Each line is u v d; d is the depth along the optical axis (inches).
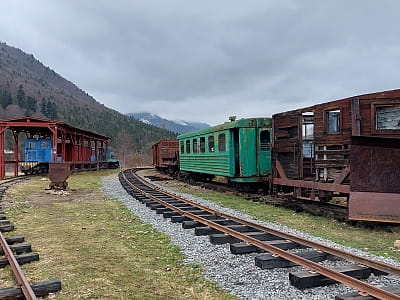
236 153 603.5
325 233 325.7
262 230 311.7
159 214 420.2
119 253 258.7
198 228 315.9
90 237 308.2
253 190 618.8
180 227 347.9
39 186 783.1
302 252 235.8
